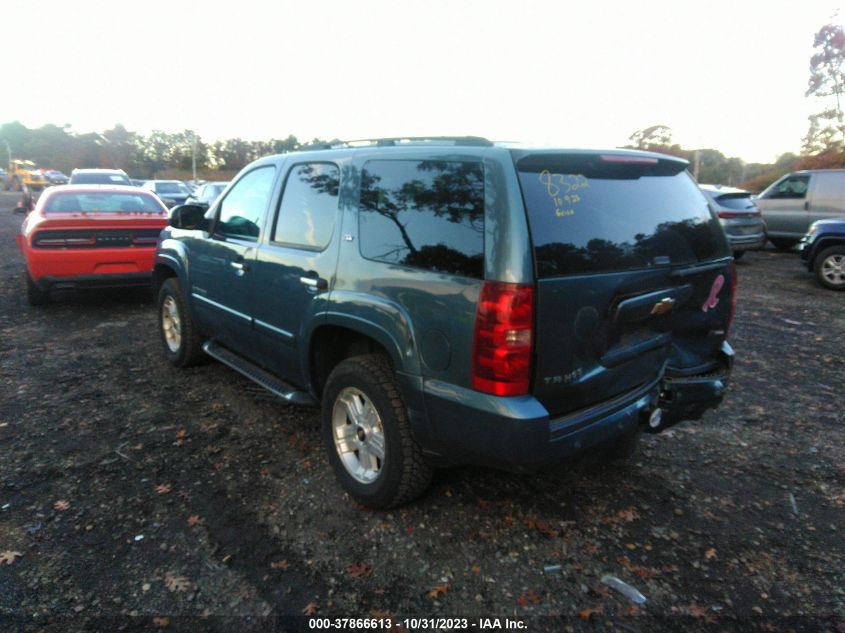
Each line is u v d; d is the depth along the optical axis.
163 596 2.68
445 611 2.63
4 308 8.05
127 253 7.58
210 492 3.50
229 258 4.44
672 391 3.35
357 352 3.63
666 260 3.16
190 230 5.14
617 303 2.88
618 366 2.96
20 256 12.88
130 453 3.95
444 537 3.13
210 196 17.42
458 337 2.69
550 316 2.59
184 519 3.23
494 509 3.37
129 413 4.58
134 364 5.73
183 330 5.34
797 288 10.37
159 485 3.56
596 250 2.80
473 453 2.75
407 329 2.90
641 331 3.13
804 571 2.92
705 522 3.30
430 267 2.86
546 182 2.73
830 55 29.12
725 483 3.70
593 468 3.84
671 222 3.29
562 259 2.65
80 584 2.74
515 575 2.86
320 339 3.62
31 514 3.25
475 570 2.89
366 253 3.22
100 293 9.16
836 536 3.19
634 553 3.03
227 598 2.68
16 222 21.03
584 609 2.66
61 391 5.01
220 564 2.89
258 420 4.48
